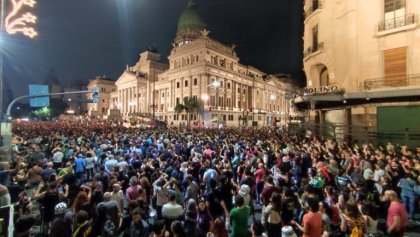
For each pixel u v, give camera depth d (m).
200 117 65.94
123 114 94.62
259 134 29.08
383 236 7.77
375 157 12.52
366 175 10.04
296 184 10.38
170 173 10.22
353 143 21.94
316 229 5.64
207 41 69.69
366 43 22.09
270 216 6.73
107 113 96.19
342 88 24.16
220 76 71.81
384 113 20.78
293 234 5.52
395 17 20.61
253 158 12.20
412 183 9.50
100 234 6.07
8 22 9.98
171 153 14.08
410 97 19.19
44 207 7.75
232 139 21.00
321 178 9.16
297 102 28.22
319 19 27.92
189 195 8.41
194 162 11.12
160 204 8.18
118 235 6.46
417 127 19.00
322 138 23.47
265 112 84.94
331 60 26.30
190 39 86.69
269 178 8.75
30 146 15.66
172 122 77.00
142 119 69.94
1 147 10.00
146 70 94.75
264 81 91.56
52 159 13.29
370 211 6.48
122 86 102.25
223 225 6.01
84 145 15.98
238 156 13.15
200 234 6.39
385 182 8.97
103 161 12.56
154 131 30.34
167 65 97.19
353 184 8.59
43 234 7.66
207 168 10.60
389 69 20.83
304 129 30.06
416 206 9.98
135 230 5.95
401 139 19.36
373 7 21.75
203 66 66.50
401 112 19.86
